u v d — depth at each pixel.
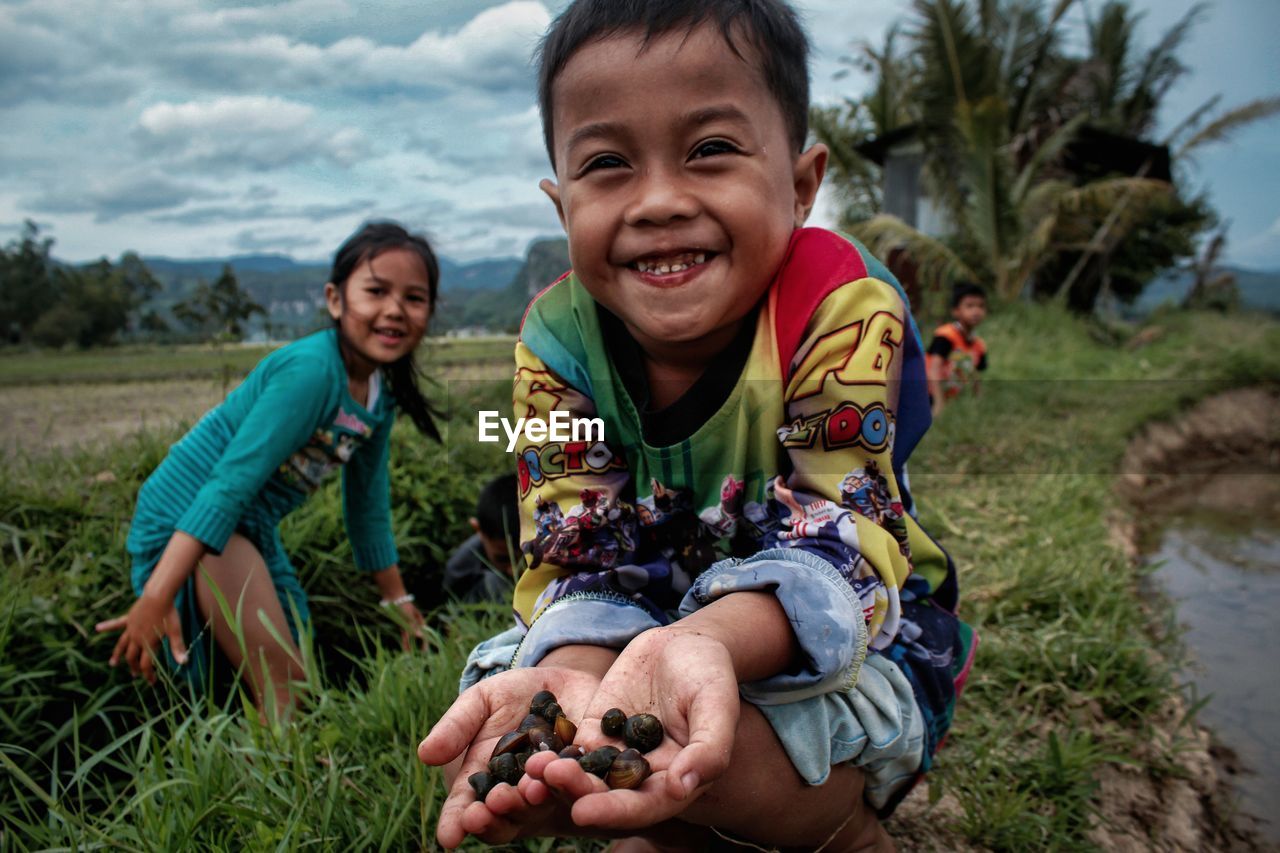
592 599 0.55
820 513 0.51
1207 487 2.40
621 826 0.33
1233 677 1.08
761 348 0.54
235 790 0.65
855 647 0.47
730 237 0.50
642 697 0.40
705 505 0.57
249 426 0.97
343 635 1.23
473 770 0.42
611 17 0.49
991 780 0.78
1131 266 7.05
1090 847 0.70
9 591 1.02
